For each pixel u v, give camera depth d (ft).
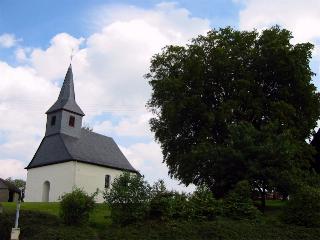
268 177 103.04
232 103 130.31
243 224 86.94
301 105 137.69
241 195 95.25
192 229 83.87
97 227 90.43
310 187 95.40
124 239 80.79
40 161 190.49
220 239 80.48
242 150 108.78
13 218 93.30
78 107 198.70
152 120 149.79
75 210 89.76
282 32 140.36
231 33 145.48
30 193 189.26
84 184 181.27
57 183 180.86
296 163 118.11
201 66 137.18
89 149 195.21
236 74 138.10
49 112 195.21
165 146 146.92
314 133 141.69
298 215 88.58
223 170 110.83
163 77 146.61
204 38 146.72
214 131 136.67
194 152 122.01
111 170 197.26
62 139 186.91
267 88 140.15
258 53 137.39
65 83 200.54
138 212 88.17
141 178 92.12
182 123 140.87
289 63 131.85
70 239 80.59
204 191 95.76
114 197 89.10
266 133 111.34
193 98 133.80
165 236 81.71
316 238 81.51
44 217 94.27
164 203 89.92
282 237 81.66
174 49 148.46
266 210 114.42
